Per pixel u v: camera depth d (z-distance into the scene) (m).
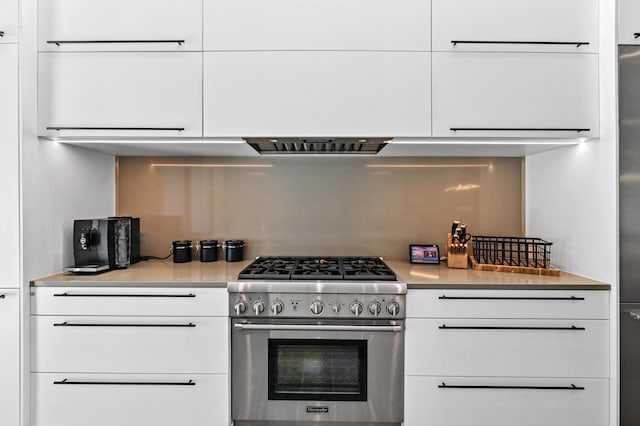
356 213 2.40
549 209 2.14
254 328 1.71
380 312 1.72
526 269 1.96
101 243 1.99
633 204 1.67
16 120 1.70
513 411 1.73
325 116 1.80
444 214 2.39
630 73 1.68
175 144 1.97
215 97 1.79
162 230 2.41
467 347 1.74
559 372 1.72
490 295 1.73
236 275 1.89
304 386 1.78
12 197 1.70
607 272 1.72
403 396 1.76
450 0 1.80
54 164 1.88
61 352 1.74
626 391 1.68
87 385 1.74
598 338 1.71
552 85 1.79
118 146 2.04
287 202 2.41
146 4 1.79
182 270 2.04
